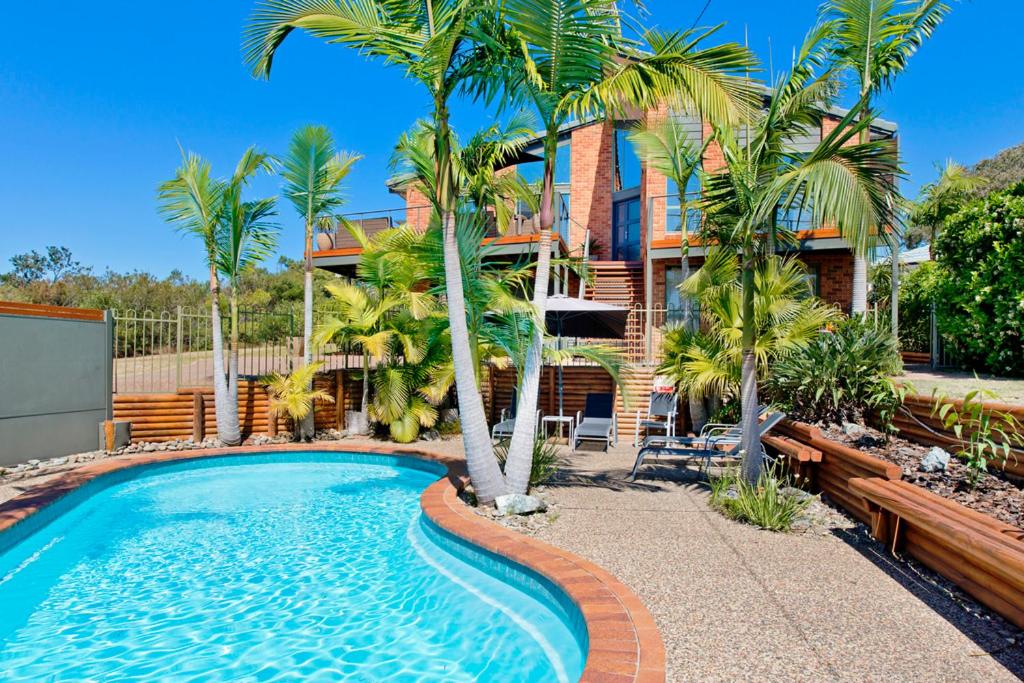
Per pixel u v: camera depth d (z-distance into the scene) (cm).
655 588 435
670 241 1432
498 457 850
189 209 1098
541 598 468
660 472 884
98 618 466
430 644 419
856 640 351
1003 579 378
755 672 313
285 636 432
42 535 657
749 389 694
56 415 996
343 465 1088
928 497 476
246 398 1227
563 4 604
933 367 1255
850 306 1455
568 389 1262
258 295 2952
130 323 2206
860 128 562
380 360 1270
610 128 1933
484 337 782
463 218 762
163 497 862
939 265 1120
